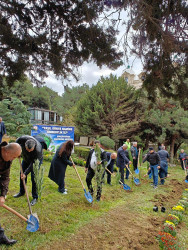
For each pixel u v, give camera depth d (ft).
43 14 13.44
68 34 14.67
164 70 16.07
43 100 92.53
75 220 10.80
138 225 11.05
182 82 16.57
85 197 14.52
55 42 14.69
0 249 7.70
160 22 12.94
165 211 13.67
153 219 12.12
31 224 8.86
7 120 40.04
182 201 15.42
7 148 7.59
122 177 19.13
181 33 13.37
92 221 10.89
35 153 11.76
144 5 11.80
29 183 16.08
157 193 18.20
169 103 45.16
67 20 13.65
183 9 12.07
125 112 47.80
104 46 14.62
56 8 13.07
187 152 58.23
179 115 44.39
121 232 10.02
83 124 53.26
